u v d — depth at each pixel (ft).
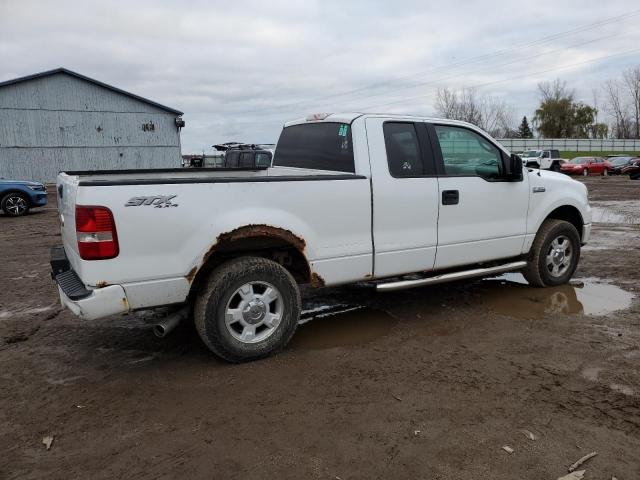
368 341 14.42
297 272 14.52
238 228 12.30
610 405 10.52
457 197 16.10
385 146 14.85
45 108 94.07
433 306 17.61
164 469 8.66
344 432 9.68
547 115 277.44
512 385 11.50
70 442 9.53
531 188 18.10
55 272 13.55
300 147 17.02
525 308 17.17
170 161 106.63
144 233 11.41
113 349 14.16
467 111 212.23
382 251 14.76
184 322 16.38
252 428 9.89
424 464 8.66
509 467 8.55
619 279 20.74
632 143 225.15
